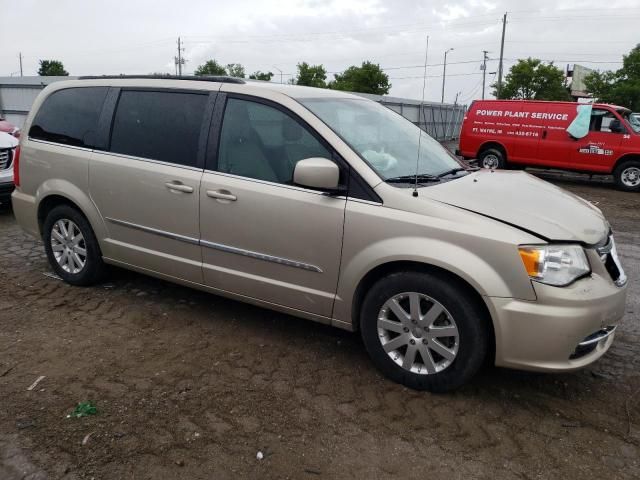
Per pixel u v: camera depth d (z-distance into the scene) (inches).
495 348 119.5
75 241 186.4
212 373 136.0
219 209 146.7
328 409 122.2
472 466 105.3
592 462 107.1
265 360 143.3
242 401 124.2
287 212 136.3
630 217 377.4
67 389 126.9
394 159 141.8
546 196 138.9
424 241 120.4
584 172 529.0
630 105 1349.7
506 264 114.1
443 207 121.6
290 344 152.6
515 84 1521.9
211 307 176.2
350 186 130.0
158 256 163.5
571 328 112.8
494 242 114.9
